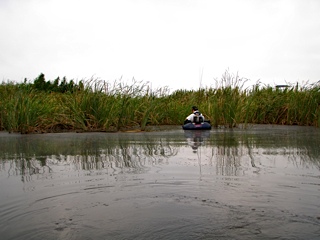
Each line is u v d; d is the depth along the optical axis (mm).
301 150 6445
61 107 12531
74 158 5727
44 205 3338
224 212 3117
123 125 12336
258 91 15297
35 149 6820
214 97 13836
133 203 3379
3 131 11273
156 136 9328
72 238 2633
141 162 5305
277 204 3307
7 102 12258
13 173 4641
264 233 2705
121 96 12719
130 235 2684
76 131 11086
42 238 2631
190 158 5641
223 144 7418
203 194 3631
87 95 12016
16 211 3186
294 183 4008
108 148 6883
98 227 2828
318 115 12711
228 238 2627
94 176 4402
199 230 2760
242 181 4109
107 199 3496
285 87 15453
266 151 6332
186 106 15477
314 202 3369
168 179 4215
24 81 15414
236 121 12633
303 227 2811
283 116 14398
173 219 2979
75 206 3303
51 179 4285
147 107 13492
